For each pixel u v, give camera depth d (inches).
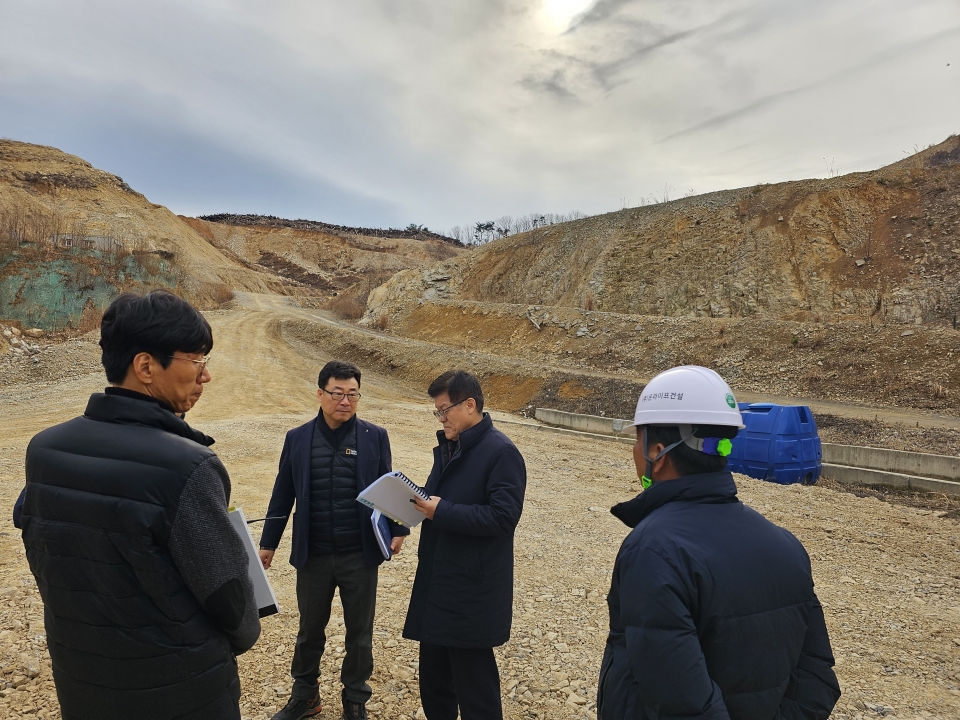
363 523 123.0
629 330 1167.0
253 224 5216.5
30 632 159.2
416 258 5068.9
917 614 194.9
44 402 760.3
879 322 1032.2
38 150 3139.8
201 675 60.4
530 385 935.7
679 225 1558.8
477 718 105.3
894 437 541.0
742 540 57.9
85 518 57.7
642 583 54.9
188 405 69.6
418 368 1179.9
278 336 1536.7
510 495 105.0
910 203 1253.7
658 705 51.4
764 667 55.5
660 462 65.4
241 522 74.4
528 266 1829.5
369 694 126.1
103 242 2164.1
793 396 781.9
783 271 1288.1
